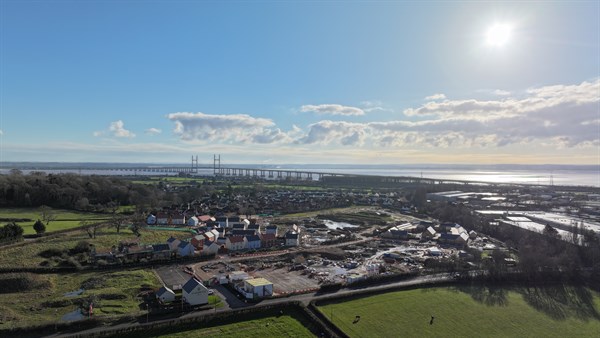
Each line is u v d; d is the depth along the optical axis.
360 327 81.75
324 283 107.94
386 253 148.12
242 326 80.38
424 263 130.88
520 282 112.75
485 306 95.88
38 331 75.19
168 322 79.31
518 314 92.69
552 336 83.44
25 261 118.12
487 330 84.06
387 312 89.56
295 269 123.50
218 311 86.06
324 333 78.81
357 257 142.62
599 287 112.25
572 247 137.75
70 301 90.44
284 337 76.44
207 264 127.62
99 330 75.88
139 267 121.19
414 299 97.56
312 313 85.88
